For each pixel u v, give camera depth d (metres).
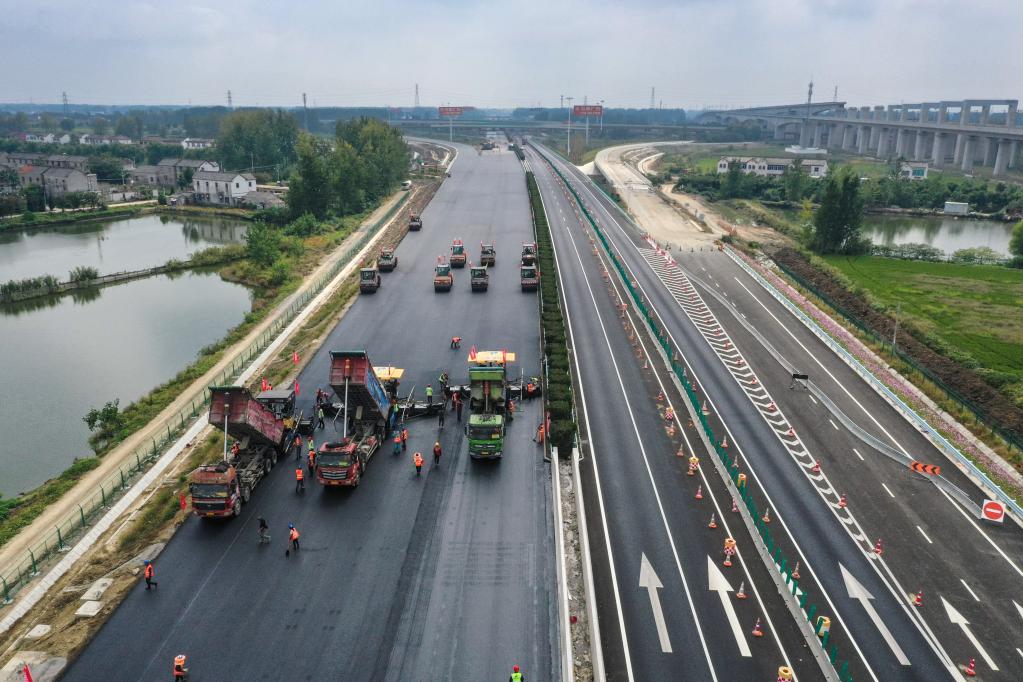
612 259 94.88
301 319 72.50
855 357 61.91
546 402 51.16
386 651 29.22
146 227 140.88
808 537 37.78
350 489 41.69
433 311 74.12
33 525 39.00
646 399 54.59
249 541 36.81
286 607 31.86
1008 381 55.69
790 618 31.67
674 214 135.25
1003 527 39.22
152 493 42.16
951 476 44.44
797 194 155.62
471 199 145.38
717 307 77.75
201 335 74.31
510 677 27.88
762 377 59.06
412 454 45.84
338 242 111.94
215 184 157.38
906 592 33.72
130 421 52.22
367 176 144.50
